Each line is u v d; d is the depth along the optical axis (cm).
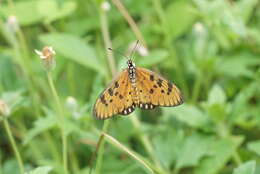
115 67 125
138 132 118
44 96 126
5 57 125
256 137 120
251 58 123
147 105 105
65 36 122
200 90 126
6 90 124
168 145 116
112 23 131
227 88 124
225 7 122
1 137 125
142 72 104
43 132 119
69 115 115
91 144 117
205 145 114
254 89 119
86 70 127
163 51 121
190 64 125
